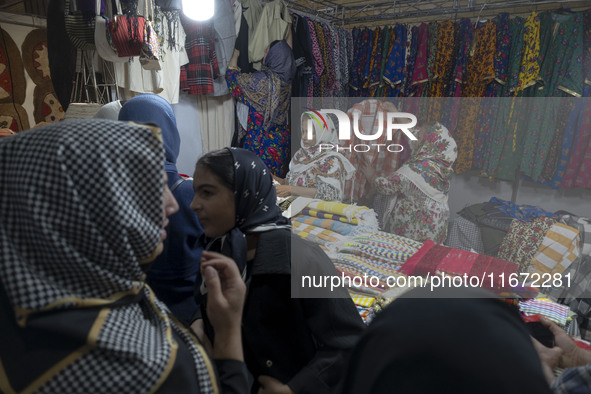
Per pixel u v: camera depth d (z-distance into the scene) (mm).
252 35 3297
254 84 3248
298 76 3420
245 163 823
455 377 289
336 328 759
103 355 460
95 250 467
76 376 448
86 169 453
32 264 456
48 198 441
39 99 2604
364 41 3109
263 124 3363
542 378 292
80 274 467
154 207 519
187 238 1101
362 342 365
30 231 446
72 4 2090
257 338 772
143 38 2148
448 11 2814
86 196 453
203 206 830
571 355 788
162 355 501
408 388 302
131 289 510
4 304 470
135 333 496
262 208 839
